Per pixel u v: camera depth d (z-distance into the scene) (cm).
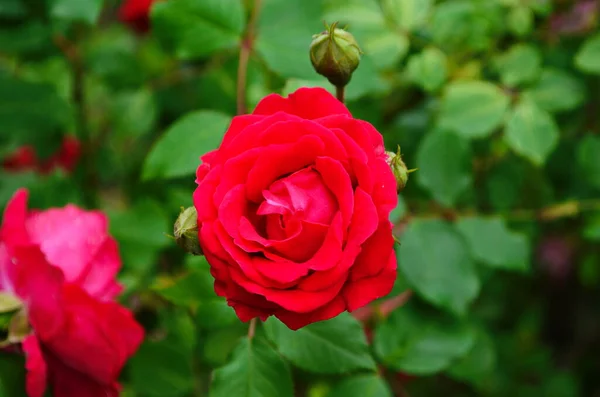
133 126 64
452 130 54
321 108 43
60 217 49
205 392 56
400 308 53
